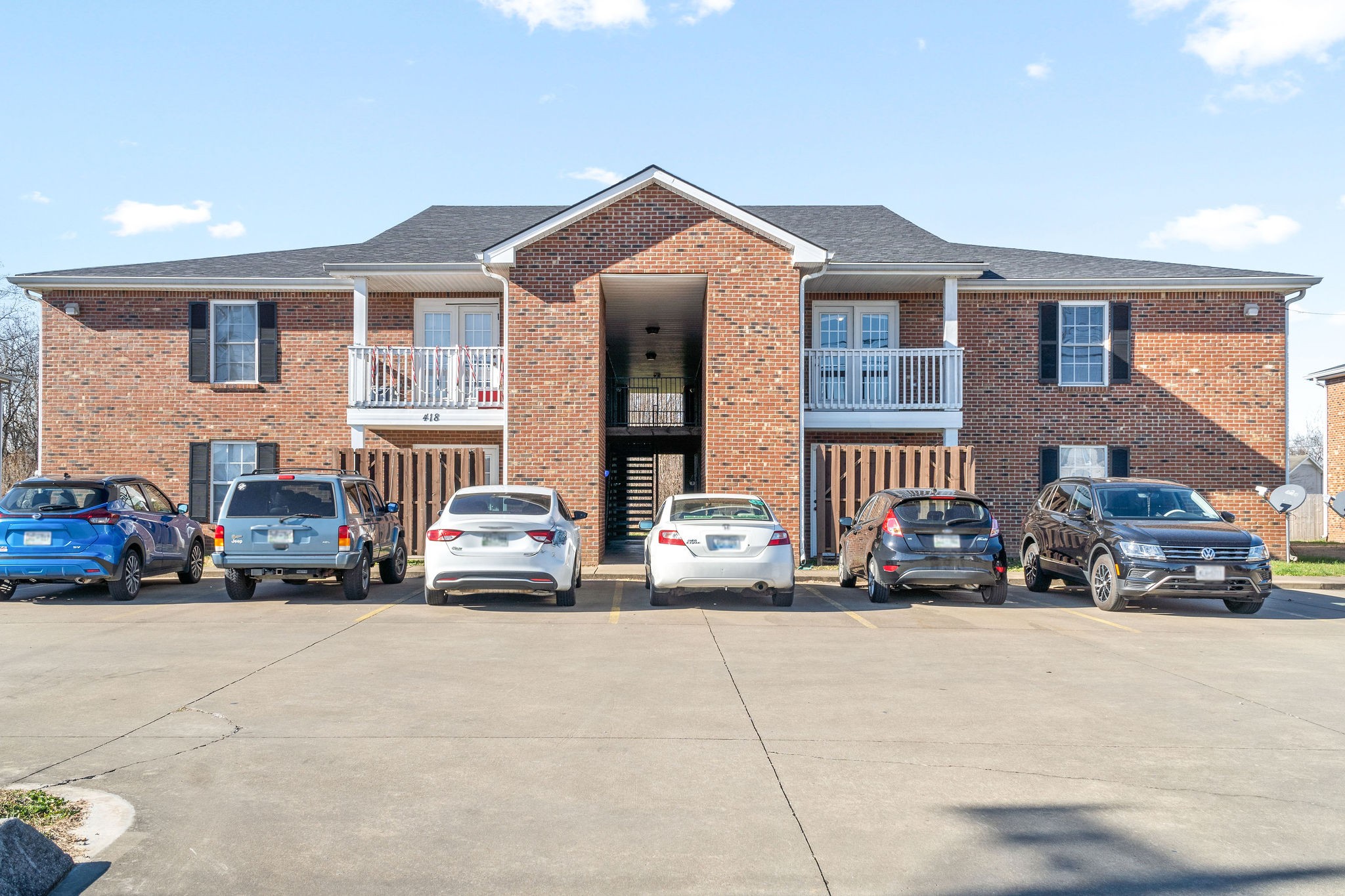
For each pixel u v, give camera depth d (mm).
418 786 5309
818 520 18516
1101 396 21312
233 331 21422
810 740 6270
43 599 13297
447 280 19828
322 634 10258
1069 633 10812
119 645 9555
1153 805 5090
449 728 6496
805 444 20547
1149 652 9664
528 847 4477
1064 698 7508
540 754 5906
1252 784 5449
